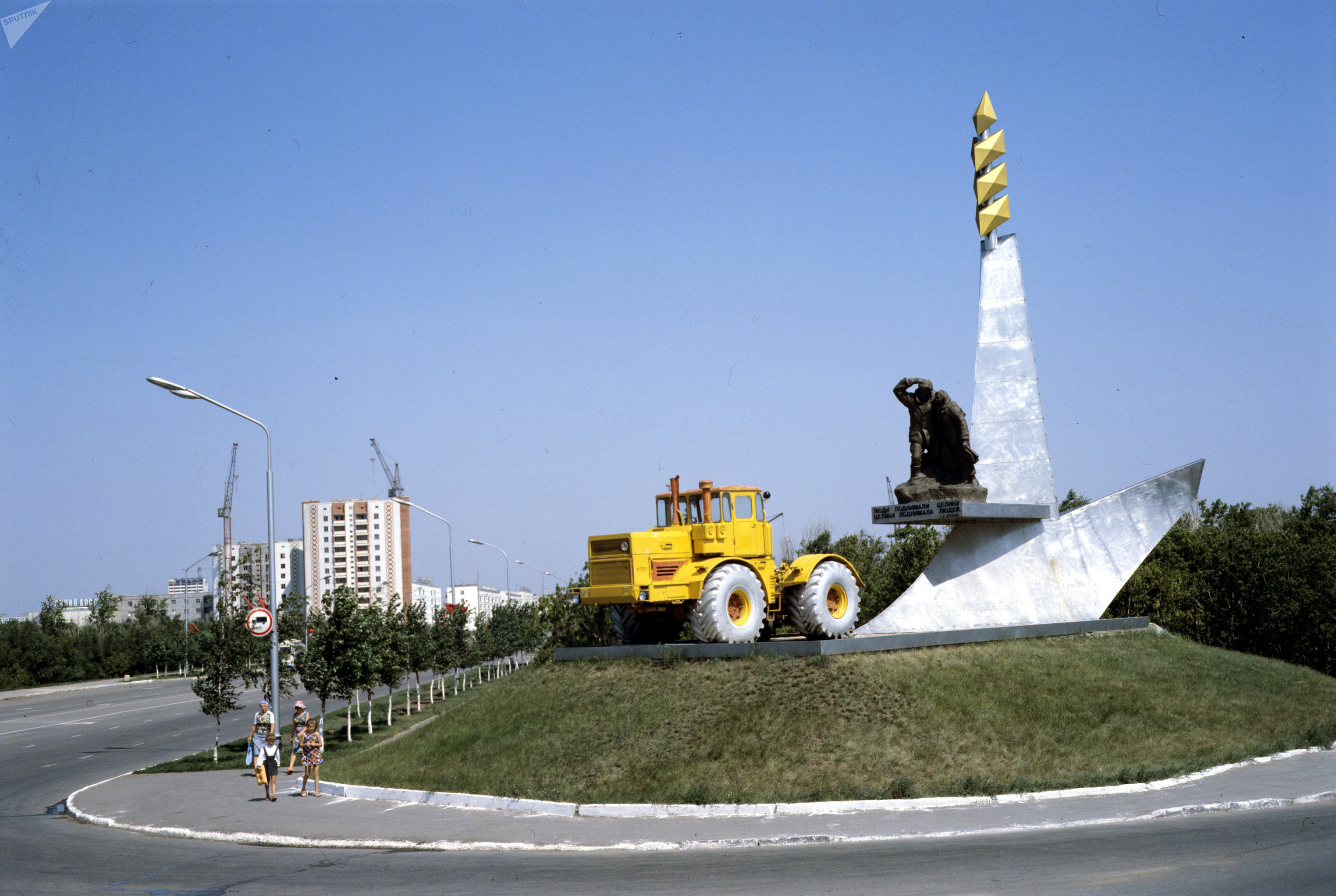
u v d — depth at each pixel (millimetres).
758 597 20062
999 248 25594
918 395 23359
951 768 15367
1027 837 11805
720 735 16531
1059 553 24109
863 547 40156
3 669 78812
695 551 20031
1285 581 29266
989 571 23812
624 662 19922
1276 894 8719
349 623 30688
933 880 9828
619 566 19609
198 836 14789
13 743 36000
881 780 14992
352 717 38844
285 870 11930
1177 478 25094
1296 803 13023
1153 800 13492
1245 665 22156
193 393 23094
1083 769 15422
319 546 116562
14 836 15805
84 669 84375
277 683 23578
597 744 17094
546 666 21172
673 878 10516
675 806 14383
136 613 98938
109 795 20188
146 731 38219
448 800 16062
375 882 10969
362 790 17469
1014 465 24625
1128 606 30328
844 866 10727
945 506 21797
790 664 18250
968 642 20453
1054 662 20062
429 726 20688
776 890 9727
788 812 13930
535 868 11453
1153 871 9719
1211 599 30422
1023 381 24844
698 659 19250
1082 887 9258
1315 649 28453
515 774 16734
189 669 83062
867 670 18016
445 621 47406
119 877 11875
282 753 27297
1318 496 48500
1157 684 19547
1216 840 11000
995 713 17141
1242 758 15984
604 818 14406
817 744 16016
